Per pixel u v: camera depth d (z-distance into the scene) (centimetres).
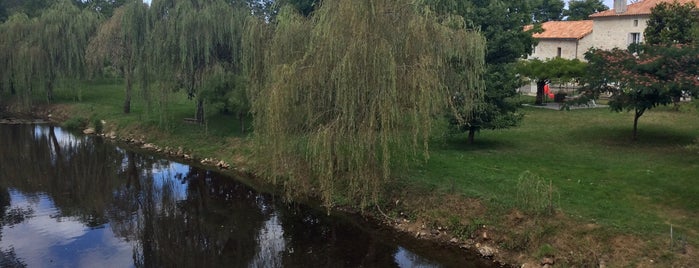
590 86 1962
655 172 1529
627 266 1056
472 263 1227
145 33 2545
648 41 2825
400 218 1463
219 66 2423
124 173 2244
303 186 1602
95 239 1488
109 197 1920
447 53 1456
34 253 1376
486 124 1839
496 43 2462
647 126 2264
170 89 2519
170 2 2509
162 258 1352
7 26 3544
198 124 2728
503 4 2645
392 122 1289
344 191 1667
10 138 2964
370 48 1273
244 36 2069
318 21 1483
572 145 1956
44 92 3638
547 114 2697
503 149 1916
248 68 2053
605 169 1591
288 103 1370
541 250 1166
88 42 3384
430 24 1419
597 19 3716
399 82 1293
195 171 2208
